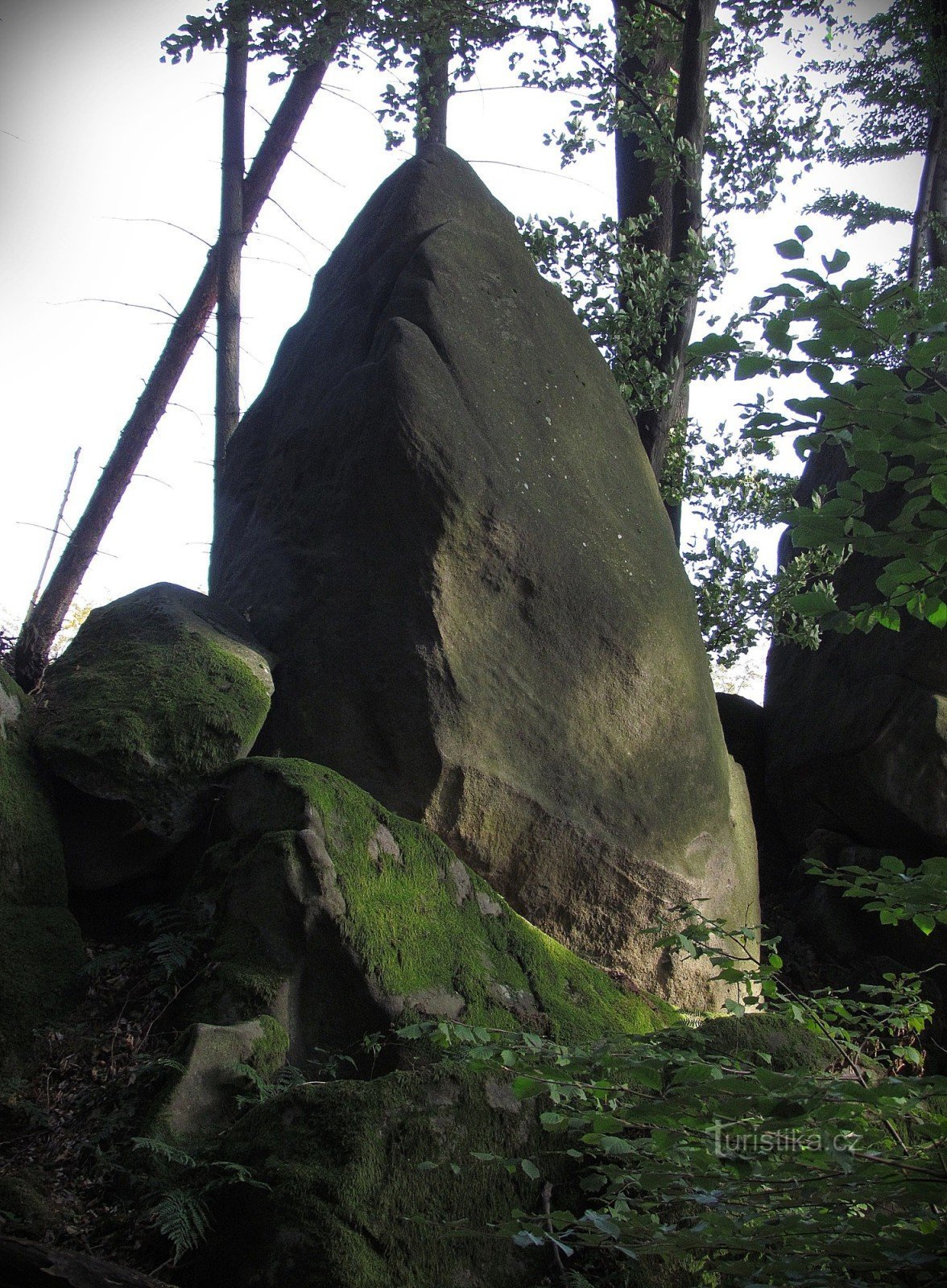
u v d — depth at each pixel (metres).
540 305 7.51
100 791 5.75
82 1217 4.24
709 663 7.51
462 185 7.66
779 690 9.82
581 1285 4.20
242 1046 4.78
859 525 2.99
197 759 5.87
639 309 9.55
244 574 7.23
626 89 10.52
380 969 5.21
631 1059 2.93
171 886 5.89
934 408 2.72
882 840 8.33
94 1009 5.21
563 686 6.57
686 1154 2.88
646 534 7.32
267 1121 4.33
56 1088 4.86
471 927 5.78
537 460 6.88
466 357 6.82
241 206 11.67
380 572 6.39
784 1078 2.51
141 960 5.42
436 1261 4.11
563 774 6.46
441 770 6.08
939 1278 2.49
